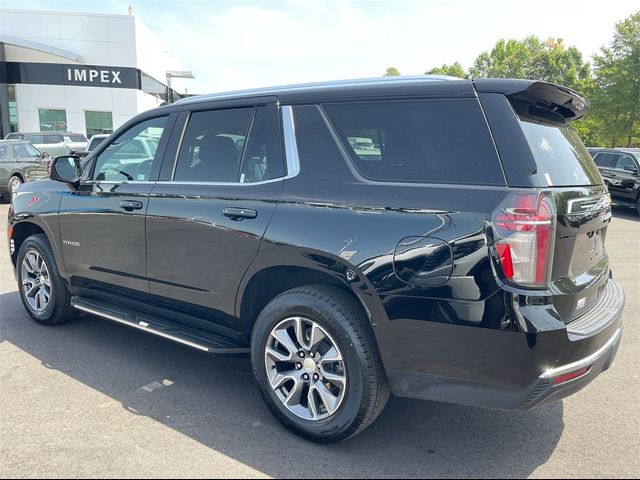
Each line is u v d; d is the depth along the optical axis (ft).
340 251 8.95
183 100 12.49
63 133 74.43
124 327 15.76
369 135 9.38
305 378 9.65
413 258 8.34
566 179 8.83
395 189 8.80
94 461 8.85
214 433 9.84
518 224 7.74
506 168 8.08
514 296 7.75
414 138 8.95
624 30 98.94
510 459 9.17
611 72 100.07
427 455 9.27
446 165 8.55
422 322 8.30
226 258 10.61
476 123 8.46
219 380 12.21
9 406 10.71
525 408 8.01
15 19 86.43
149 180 12.38
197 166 11.61
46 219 14.67
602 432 10.09
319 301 9.24
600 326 8.66
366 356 8.82
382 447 9.50
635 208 45.39
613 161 48.24
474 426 10.29
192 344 11.10
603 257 10.67
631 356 13.94
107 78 91.09
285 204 9.82
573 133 10.46
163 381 12.08
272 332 9.87
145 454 9.09
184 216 11.27
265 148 10.52
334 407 9.17
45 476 8.41
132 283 12.76
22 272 15.90
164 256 11.82
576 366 8.13
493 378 8.01
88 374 12.36
